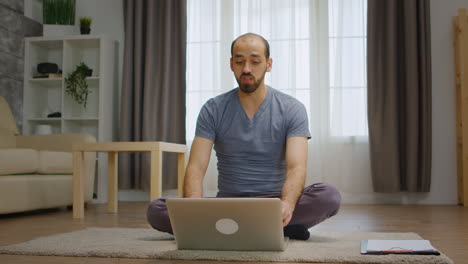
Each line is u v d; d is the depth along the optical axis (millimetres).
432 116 4098
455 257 1464
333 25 4164
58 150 3660
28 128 4379
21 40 4371
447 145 4074
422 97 3967
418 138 3986
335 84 4094
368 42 4000
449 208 3611
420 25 3990
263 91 1739
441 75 4105
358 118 4098
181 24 4277
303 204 1685
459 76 3980
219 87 4293
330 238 1835
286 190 1525
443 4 4129
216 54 4312
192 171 1676
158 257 1436
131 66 4332
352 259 1341
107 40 4320
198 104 4316
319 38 4176
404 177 4020
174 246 1616
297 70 4195
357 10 4133
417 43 4016
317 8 4191
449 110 4086
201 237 1470
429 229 2264
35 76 4398
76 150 2863
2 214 3123
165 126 4219
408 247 1452
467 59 3928
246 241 1454
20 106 4355
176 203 1408
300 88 4184
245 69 1594
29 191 3059
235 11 4316
